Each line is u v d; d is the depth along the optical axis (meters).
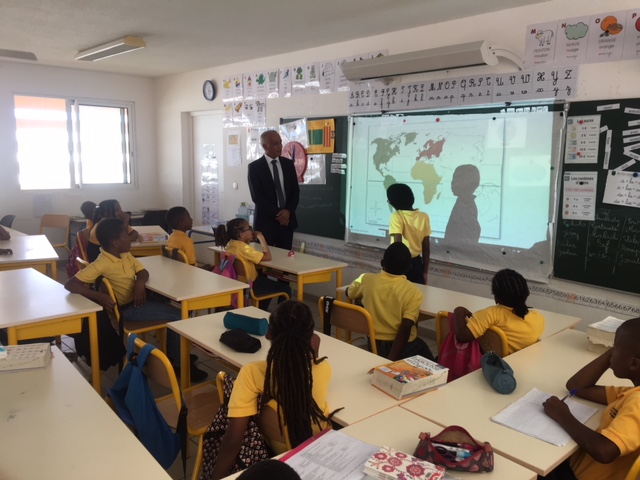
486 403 1.73
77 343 2.94
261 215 5.04
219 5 3.71
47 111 6.77
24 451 1.37
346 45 4.86
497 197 3.85
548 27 3.43
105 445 1.40
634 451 1.41
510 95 3.68
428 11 3.74
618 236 3.23
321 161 5.24
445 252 4.24
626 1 3.08
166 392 3.00
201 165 7.21
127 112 7.49
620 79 3.14
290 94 5.51
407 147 4.43
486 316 2.26
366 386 1.86
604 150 3.25
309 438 1.49
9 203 6.58
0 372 1.85
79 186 7.12
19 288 3.04
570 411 1.63
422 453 1.34
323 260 4.16
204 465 1.69
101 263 3.10
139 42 4.77
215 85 6.53
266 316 2.60
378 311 2.66
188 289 3.12
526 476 1.32
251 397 1.56
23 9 3.88
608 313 3.31
